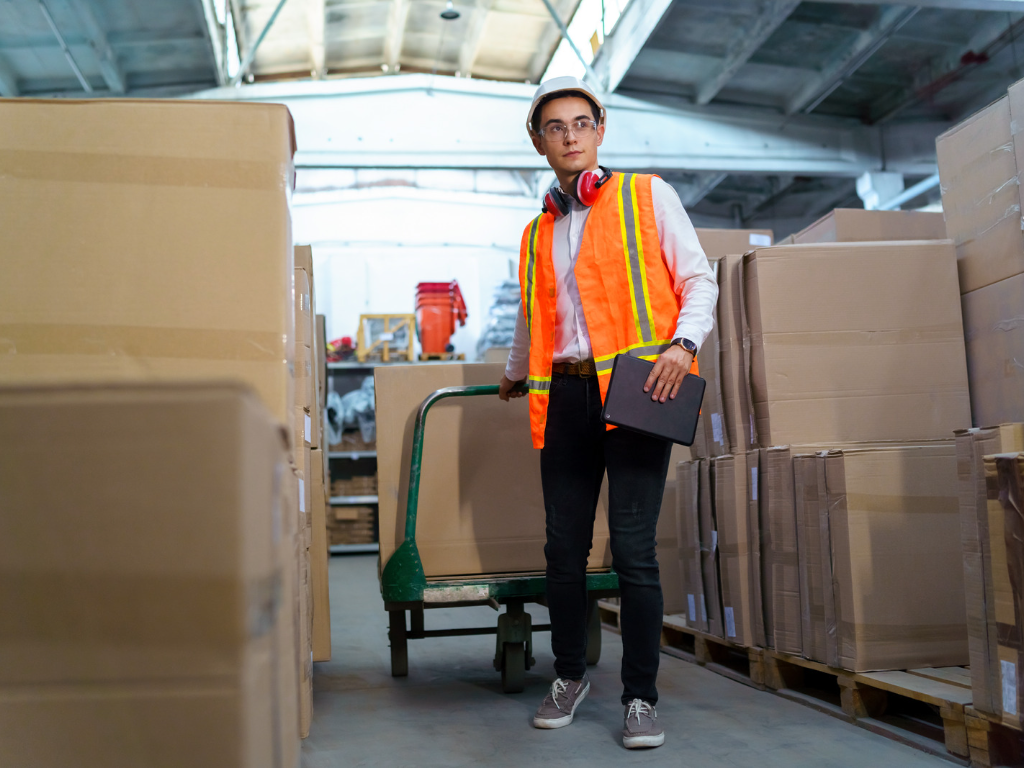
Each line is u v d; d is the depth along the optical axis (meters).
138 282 0.97
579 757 1.51
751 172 6.10
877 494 1.76
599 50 6.02
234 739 0.58
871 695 1.71
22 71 5.52
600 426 1.71
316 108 5.60
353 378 7.83
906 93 6.06
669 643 2.63
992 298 2.00
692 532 2.39
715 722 1.73
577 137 1.71
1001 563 1.31
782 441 2.02
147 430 0.59
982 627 1.37
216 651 0.58
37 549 0.59
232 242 0.98
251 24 6.46
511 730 1.71
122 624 0.58
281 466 0.74
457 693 2.08
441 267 9.26
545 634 3.00
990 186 2.00
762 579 2.04
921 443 1.91
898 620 1.73
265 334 0.97
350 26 6.75
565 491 1.74
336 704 1.99
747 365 2.12
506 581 2.02
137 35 5.29
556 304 1.75
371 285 9.13
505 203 9.46
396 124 5.61
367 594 4.34
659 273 1.65
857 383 2.05
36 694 0.58
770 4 4.95
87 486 0.59
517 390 2.03
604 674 2.26
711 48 5.57
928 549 1.76
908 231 2.69
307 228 9.14
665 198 1.68
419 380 2.24
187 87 5.84
